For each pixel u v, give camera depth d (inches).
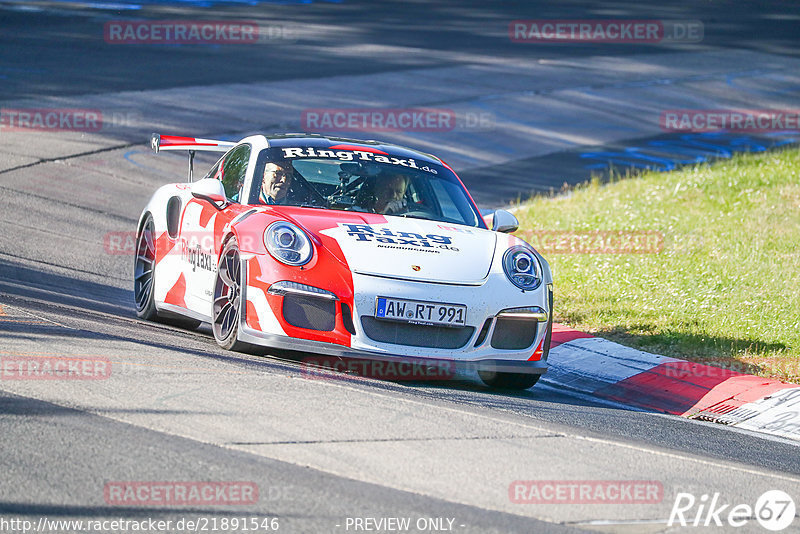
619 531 525.3
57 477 522.0
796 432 883.4
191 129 2367.1
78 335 843.4
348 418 674.8
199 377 737.6
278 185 978.1
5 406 623.2
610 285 1387.8
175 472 542.6
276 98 2824.8
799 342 1151.0
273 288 844.6
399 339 849.5
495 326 874.1
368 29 4443.9
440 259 884.0
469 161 2394.2
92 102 2536.9
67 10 4215.1
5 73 2797.7
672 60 4247.0
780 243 1637.6
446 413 730.8
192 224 1014.4
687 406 959.0
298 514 501.7
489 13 5364.2
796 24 5703.7
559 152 2586.1
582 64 3949.3
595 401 957.8
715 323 1220.5
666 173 2298.2
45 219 1577.3
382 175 1021.2
